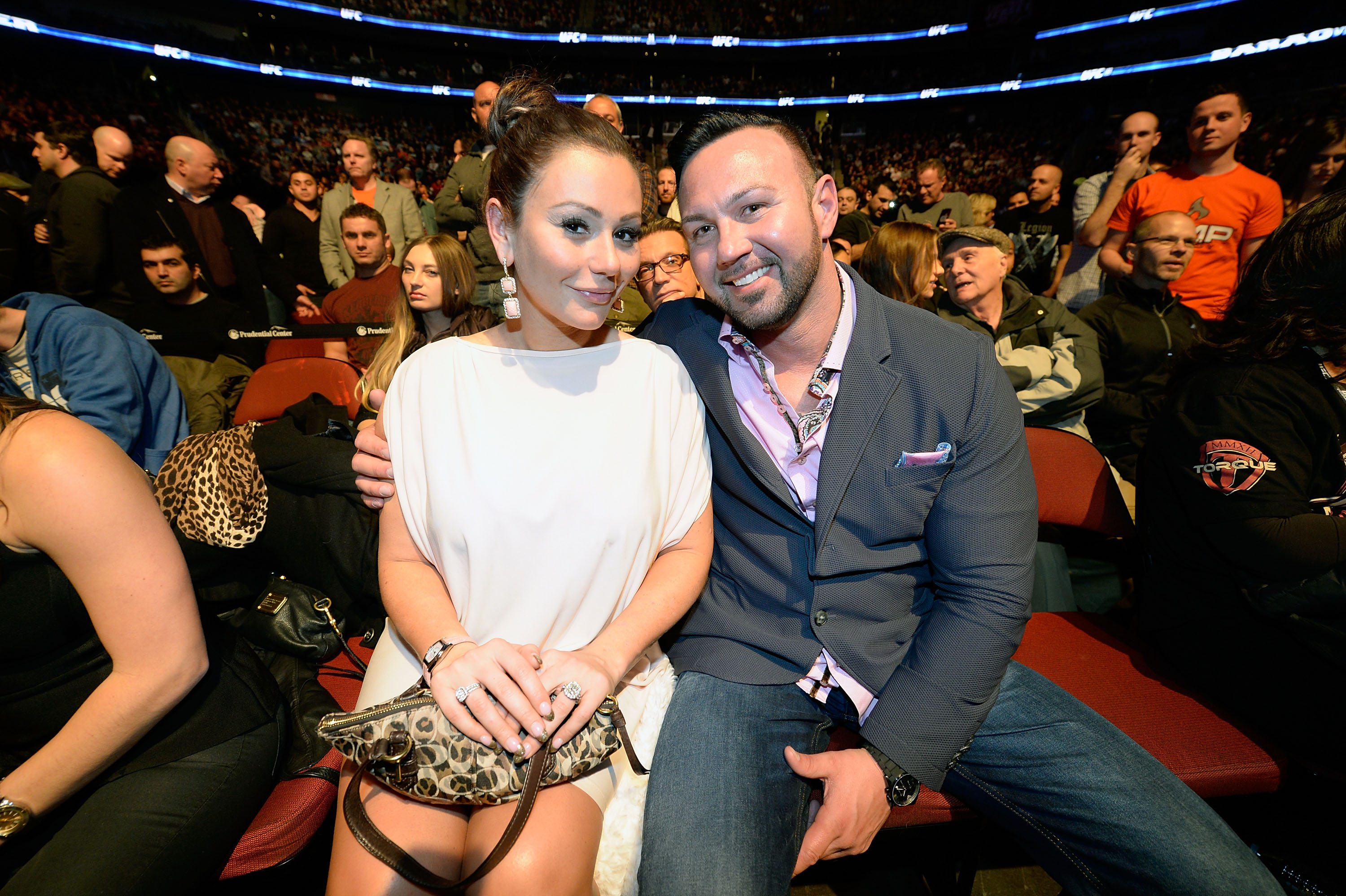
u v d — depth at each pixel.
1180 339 2.83
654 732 1.22
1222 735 1.38
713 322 1.31
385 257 3.65
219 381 3.32
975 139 22.14
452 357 1.11
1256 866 1.08
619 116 2.65
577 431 1.09
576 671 0.99
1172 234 2.71
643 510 1.09
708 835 1.05
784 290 1.14
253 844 1.12
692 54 23.92
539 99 1.03
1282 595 1.30
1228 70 17.41
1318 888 1.32
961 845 1.43
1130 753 1.21
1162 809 1.12
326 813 1.23
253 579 1.60
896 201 7.73
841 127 24.52
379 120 22.00
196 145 3.70
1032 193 5.11
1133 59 19.02
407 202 4.82
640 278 2.14
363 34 21.14
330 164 19.09
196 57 18.70
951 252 2.70
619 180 0.98
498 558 1.07
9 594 0.94
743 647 1.30
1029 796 1.21
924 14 22.16
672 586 1.15
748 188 1.09
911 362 1.21
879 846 1.66
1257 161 8.98
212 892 1.20
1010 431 1.23
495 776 0.94
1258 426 1.35
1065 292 4.26
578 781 1.04
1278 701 1.34
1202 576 1.47
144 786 1.03
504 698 0.94
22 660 0.99
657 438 1.15
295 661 1.46
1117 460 2.88
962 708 1.18
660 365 1.18
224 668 1.18
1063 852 1.21
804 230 1.12
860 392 1.21
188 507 1.47
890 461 1.23
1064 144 20.39
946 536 1.25
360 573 1.47
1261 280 1.39
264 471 1.50
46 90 16.33
